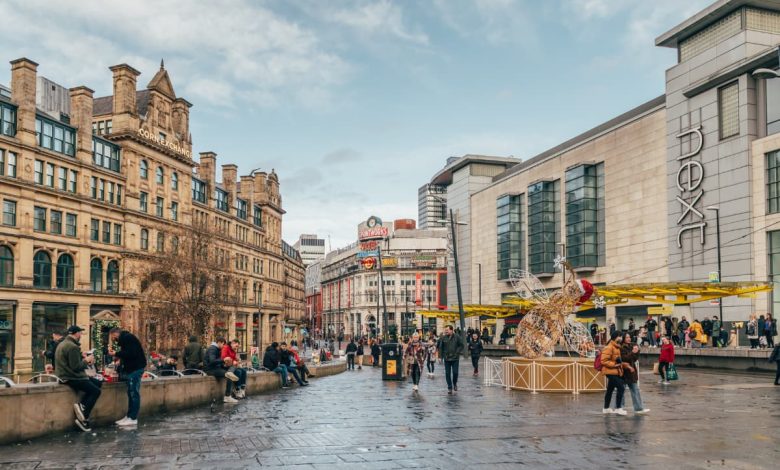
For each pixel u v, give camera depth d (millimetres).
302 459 9984
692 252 53281
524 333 22531
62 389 12445
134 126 65250
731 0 49125
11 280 50062
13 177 50375
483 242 93125
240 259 91500
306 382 28109
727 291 35438
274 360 26047
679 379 27109
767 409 16141
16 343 49906
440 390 22828
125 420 13508
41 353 52344
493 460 9969
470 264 97000
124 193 63906
